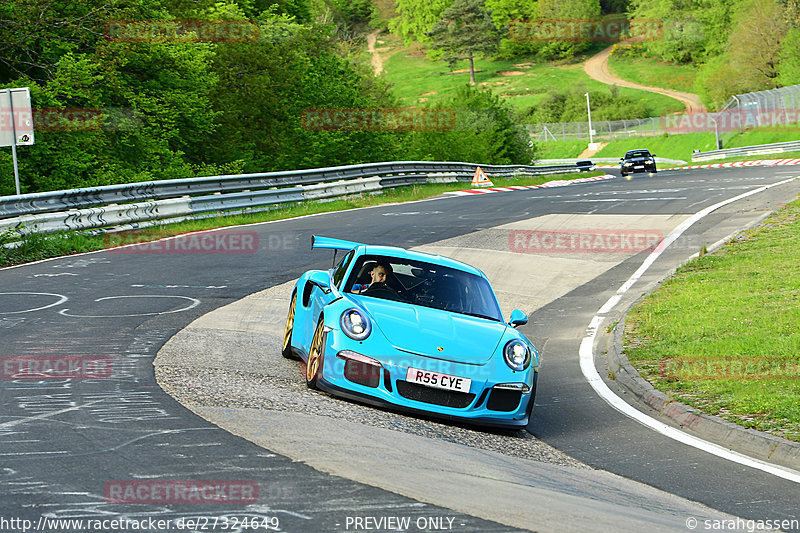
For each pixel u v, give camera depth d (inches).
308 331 394.9
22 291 586.2
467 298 395.9
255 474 225.0
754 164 2640.3
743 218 1037.8
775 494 267.9
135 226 999.6
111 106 1552.7
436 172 1963.6
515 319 386.0
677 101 6127.0
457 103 2834.6
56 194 875.4
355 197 1504.7
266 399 323.3
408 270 404.8
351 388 336.8
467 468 260.8
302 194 1376.7
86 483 211.0
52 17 1472.7
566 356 514.9
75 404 296.4
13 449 239.0
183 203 1101.7
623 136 4950.8
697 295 625.9
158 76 1712.6
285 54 2223.2
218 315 530.6
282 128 2220.7
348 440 273.4
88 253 816.9
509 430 350.0
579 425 367.9
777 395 380.2
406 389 335.3
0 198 791.1
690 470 297.3
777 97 3735.2
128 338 437.1
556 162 4731.8
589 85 7081.7
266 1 2684.5
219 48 2033.7
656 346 496.1
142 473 221.3
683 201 1263.5
